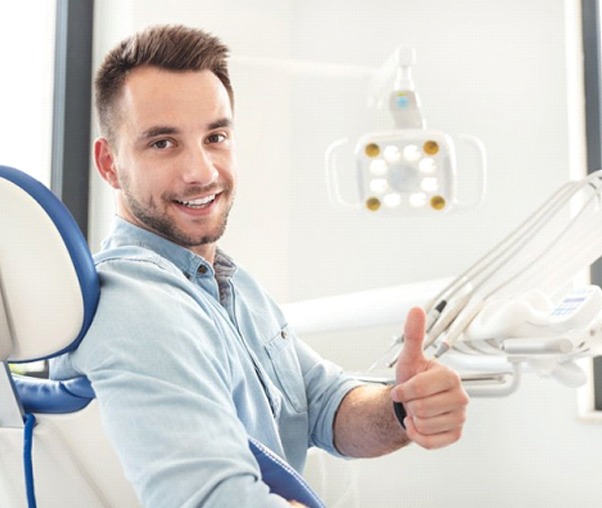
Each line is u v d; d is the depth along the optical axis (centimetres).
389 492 235
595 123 221
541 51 227
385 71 171
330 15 265
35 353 88
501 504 220
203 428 81
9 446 90
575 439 211
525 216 225
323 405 131
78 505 90
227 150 114
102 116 115
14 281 86
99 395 84
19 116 247
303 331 182
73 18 256
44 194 86
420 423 96
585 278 212
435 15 246
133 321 86
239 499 77
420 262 242
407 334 99
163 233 112
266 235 257
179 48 111
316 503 91
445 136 138
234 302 118
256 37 261
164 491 78
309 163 262
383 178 140
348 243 254
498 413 221
